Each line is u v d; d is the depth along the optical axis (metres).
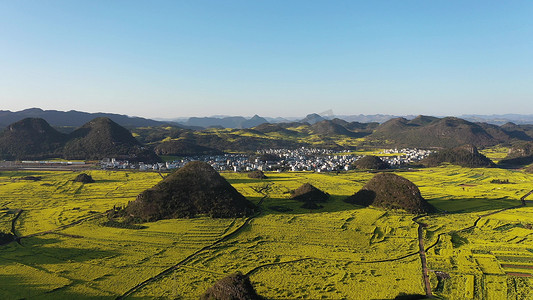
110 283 78.00
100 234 110.69
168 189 138.75
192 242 104.56
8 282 77.50
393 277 82.38
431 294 75.00
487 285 79.12
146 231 113.56
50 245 100.94
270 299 71.38
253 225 122.25
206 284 77.81
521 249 101.56
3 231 111.75
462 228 123.50
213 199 137.12
